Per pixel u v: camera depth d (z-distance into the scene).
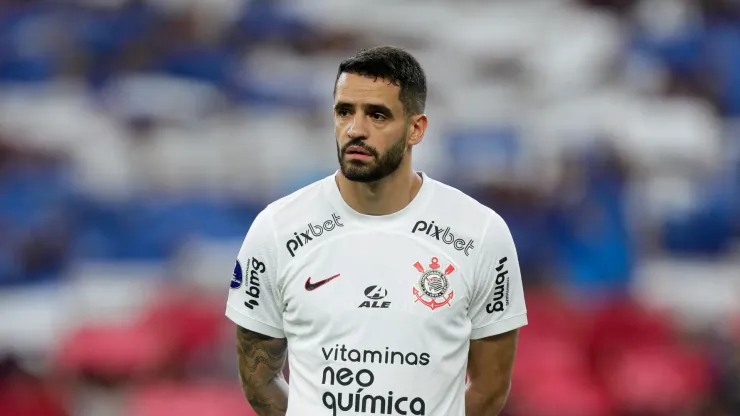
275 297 13.43
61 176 45.84
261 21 55.25
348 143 12.59
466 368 13.52
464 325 13.14
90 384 32.81
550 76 55.22
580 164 44.16
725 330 37.78
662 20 57.47
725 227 46.50
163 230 42.16
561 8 59.75
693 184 48.53
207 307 34.91
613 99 51.94
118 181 46.16
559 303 36.66
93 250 42.03
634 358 33.56
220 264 40.12
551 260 40.78
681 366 33.81
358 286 12.92
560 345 33.25
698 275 43.62
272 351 13.87
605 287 40.50
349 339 12.80
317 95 52.00
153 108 50.28
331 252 13.09
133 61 53.09
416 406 12.72
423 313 12.84
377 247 13.08
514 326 13.57
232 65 53.28
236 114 50.75
